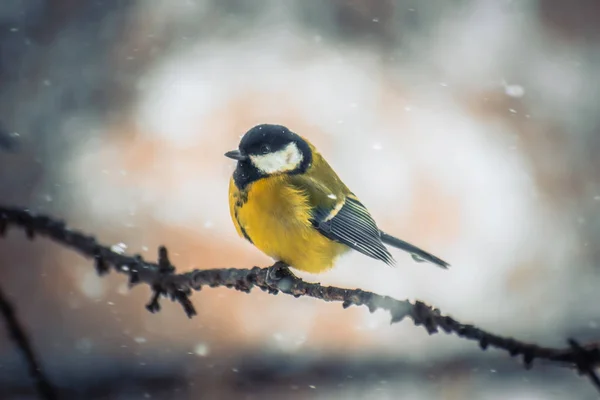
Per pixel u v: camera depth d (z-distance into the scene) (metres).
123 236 13.00
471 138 15.81
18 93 16.14
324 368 10.95
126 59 17.11
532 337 12.22
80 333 11.42
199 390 10.56
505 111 16.67
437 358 11.20
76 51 17.02
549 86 17.27
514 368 11.16
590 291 13.05
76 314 11.80
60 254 12.73
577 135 16.27
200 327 11.48
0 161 14.38
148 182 14.20
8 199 13.81
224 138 15.25
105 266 4.75
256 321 11.62
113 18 17.67
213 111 15.78
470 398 10.50
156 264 4.78
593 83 17.23
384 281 12.53
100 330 11.49
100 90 16.39
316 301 11.90
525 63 17.81
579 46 18.14
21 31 16.95
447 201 14.21
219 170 14.39
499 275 13.16
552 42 18.17
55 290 12.20
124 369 10.70
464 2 18.86
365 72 17.22
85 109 16.06
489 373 11.09
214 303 11.89
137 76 16.78
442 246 13.48
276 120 15.61
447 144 15.45
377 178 14.39
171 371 10.79
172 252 12.68
